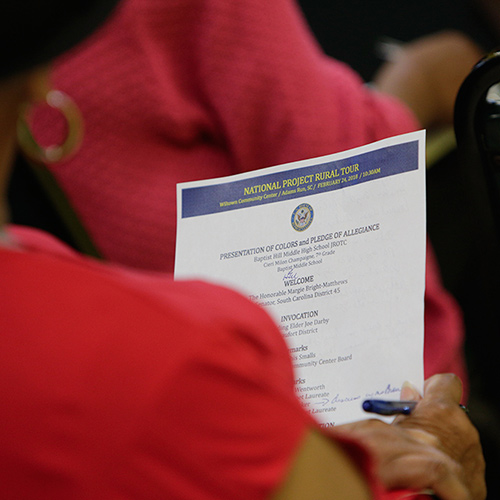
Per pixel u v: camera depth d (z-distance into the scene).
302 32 5.65
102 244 5.53
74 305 1.91
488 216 3.62
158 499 1.81
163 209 5.44
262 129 5.38
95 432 1.80
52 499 1.78
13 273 1.95
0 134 2.09
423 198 3.38
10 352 1.85
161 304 1.96
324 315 3.46
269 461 1.94
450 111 8.76
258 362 2.04
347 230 3.51
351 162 3.55
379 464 3.03
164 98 5.30
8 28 1.88
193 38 5.33
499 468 5.72
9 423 1.79
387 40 9.44
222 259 3.66
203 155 5.53
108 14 2.02
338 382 3.38
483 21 9.53
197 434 1.86
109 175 5.40
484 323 6.93
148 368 1.85
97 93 5.30
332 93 5.58
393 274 3.39
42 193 5.61
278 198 3.66
